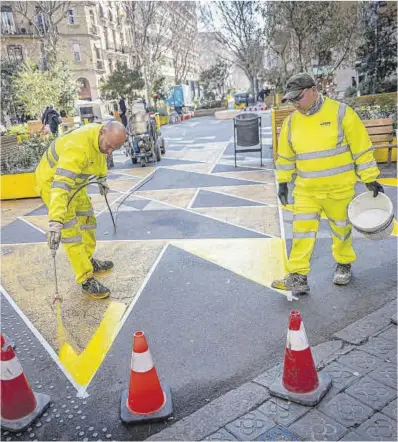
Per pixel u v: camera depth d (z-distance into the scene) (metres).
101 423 2.80
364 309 3.84
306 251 4.08
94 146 4.02
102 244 6.06
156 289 4.58
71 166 3.83
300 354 2.77
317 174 3.88
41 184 4.33
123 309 4.22
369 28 17.77
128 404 2.85
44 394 3.05
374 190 3.86
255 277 4.66
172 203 7.96
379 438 2.45
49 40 27.28
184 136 19.14
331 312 3.85
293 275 4.15
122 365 3.38
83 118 21.30
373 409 2.66
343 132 3.79
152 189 9.26
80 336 3.83
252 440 2.52
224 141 16.08
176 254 5.48
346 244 4.20
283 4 13.00
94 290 4.48
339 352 3.23
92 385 3.18
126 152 13.35
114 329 3.89
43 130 14.25
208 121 28.45
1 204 9.12
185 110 36.44
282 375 3.02
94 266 5.08
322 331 3.57
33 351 3.66
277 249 5.37
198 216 7.02
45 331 3.96
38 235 6.80
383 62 18.16
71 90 23.97
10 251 6.14
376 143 9.00
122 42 53.12
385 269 4.53
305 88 3.66
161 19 38.16
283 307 4.00
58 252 5.92
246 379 3.10
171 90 38.56
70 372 3.35
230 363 3.28
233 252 5.39
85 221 4.77
